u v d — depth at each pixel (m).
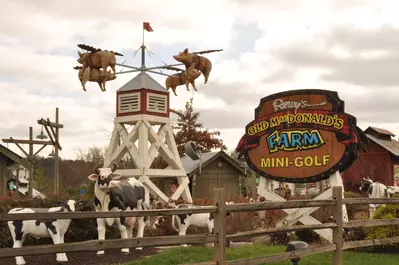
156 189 18.20
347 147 13.99
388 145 41.56
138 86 18.42
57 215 6.09
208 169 27.95
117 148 19.14
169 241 7.16
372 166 41.41
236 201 17.97
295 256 9.07
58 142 19.03
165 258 10.89
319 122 14.50
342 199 10.34
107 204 12.23
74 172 47.84
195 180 27.27
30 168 18.42
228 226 14.70
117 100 18.97
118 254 12.17
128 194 12.64
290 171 14.88
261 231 8.62
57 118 19.22
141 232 13.35
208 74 18.61
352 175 42.25
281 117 15.13
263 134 15.47
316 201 9.82
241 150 15.94
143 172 17.97
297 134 14.82
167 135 19.30
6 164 23.08
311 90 14.73
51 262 11.13
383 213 13.81
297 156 14.80
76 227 13.20
